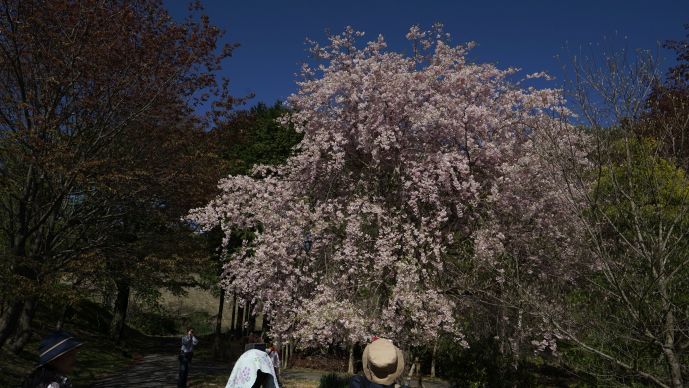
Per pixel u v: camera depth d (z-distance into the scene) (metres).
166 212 14.64
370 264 10.39
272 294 10.42
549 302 9.42
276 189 11.34
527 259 10.30
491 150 10.30
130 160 13.55
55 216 13.66
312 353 19.31
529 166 9.91
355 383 3.84
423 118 10.07
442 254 10.30
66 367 3.38
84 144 12.71
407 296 9.19
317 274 10.69
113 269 14.64
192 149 14.52
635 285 7.23
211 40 13.72
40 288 11.19
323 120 11.55
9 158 12.81
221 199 12.01
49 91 12.09
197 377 17.73
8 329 12.47
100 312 31.31
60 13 12.10
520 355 10.73
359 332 9.23
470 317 10.99
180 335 37.50
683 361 7.52
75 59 12.11
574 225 9.41
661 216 7.10
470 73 10.95
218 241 20.91
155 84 13.15
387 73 10.88
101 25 12.55
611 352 7.79
